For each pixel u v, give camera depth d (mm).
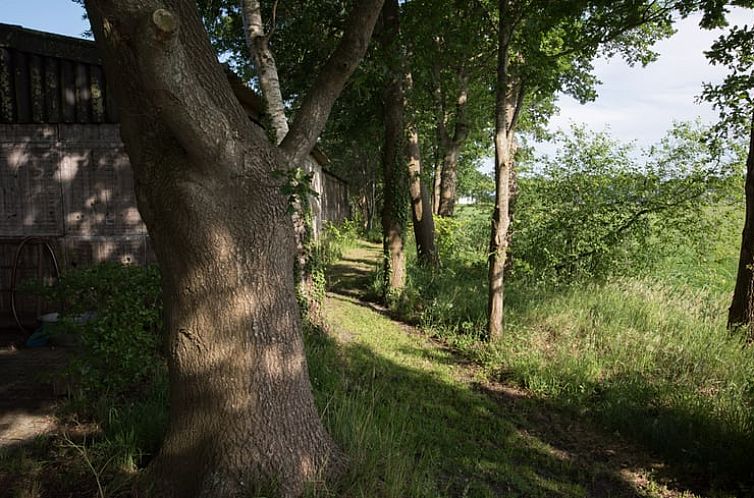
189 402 3256
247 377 3221
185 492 3254
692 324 8234
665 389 6348
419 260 12820
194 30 3033
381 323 9242
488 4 8984
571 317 8531
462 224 17031
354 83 8836
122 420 4098
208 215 3035
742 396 6094
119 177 7207
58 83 7082
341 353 6934
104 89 7141
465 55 9602
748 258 7945
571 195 11961
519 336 7887
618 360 7188
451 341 8391
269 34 5148
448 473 4395
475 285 10867
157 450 3836
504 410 6062
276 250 3355
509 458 4965
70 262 7176
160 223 3119
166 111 2646
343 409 4379
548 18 7590
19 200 7133
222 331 3160
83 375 4340
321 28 10766
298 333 3555
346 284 12656
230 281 3148
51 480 3486
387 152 10578
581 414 6102
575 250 11594
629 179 11453
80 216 7203
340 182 30672
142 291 4520
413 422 5242
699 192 10930
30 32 6812
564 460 5098
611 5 7738
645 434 5570
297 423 3471
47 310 7117
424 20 8875
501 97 7906
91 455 3703
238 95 7422
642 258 11594
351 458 3824
